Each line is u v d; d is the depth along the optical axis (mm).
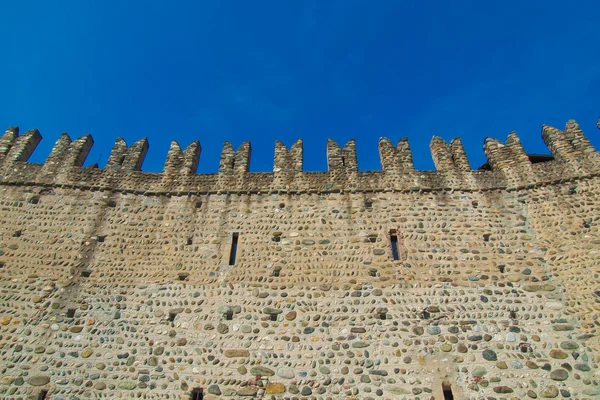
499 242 12344
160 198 13883
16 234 12695
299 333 10773
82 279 11875
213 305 11391
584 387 9602
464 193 13531
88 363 10383
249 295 11547
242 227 13062
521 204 13102
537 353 10180
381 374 10023
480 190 13570
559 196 12922
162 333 10898
